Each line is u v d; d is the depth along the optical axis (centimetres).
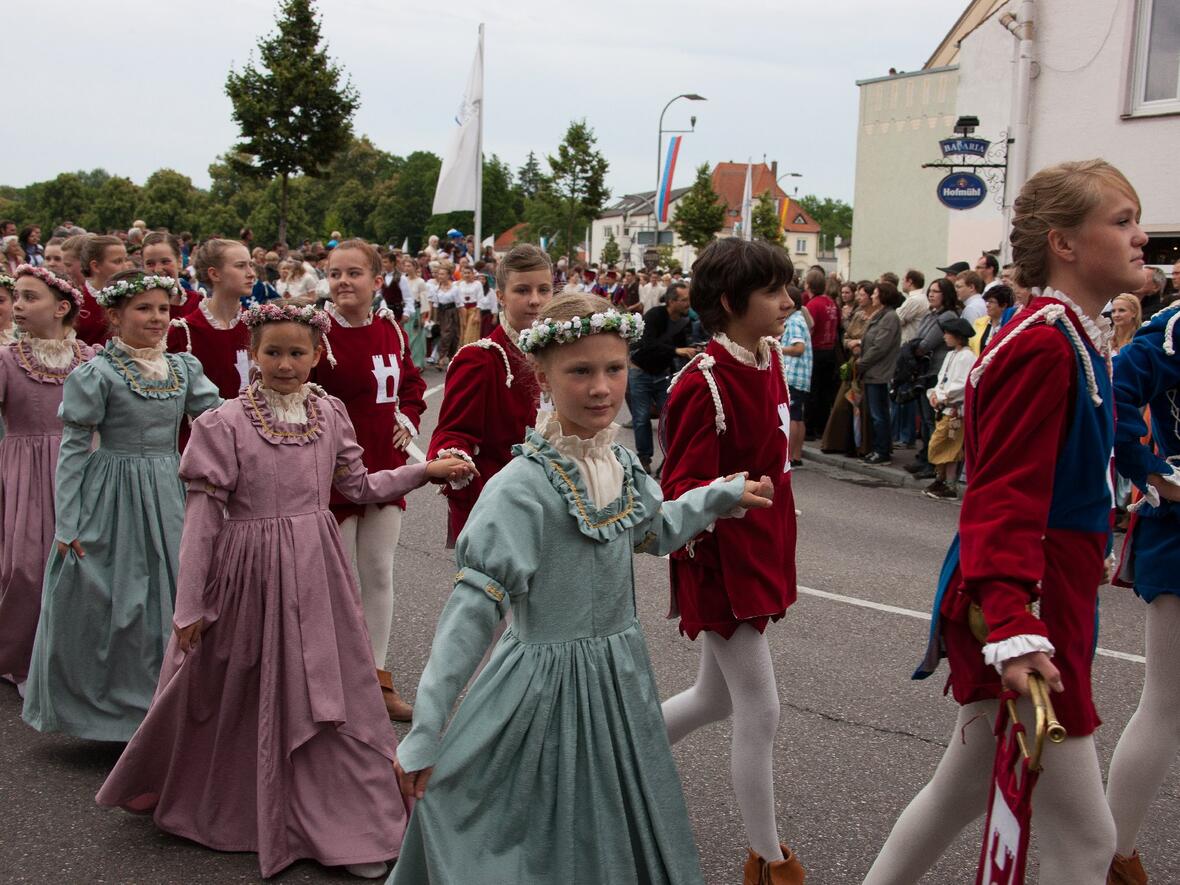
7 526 496
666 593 673
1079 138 1362
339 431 385
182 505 452
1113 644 591
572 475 264
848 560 767
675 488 321
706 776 421
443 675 245
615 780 262
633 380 1071
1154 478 312
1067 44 1356
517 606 265
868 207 2211
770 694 326
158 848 364
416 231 11769
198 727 363
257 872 350
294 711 354
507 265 424
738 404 323
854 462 1163
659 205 2870
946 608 270
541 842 258
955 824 282
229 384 521
